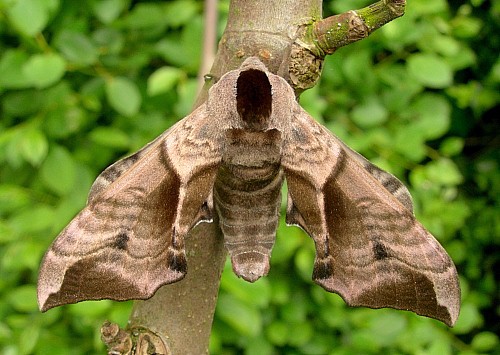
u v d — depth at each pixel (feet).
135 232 0.88
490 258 1.77
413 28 1.40
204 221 0.89
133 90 1.34
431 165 1.48
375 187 0.91
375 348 1.44
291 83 0.90
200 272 0.91
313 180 0.91
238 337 1.44
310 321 1.53
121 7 1.36
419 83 1.46
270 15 0.89
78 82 1.46
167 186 0.89
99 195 0.89
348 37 0.88
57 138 1.43
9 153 1.33
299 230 1.36
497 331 1.82
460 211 1.55
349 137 1.38
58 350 1.40
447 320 0.89
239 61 0.89
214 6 1.12
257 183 0.90
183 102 1.28
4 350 1.36
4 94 1.41
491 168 1.76
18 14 1.24
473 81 1.63
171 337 0.91
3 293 1.47
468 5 1.57
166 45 1.36
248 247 0.90
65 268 0.87
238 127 0.89
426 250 0.90
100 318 1.35
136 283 0.88
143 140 1.40
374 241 0.90
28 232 1.39
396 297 0.89
